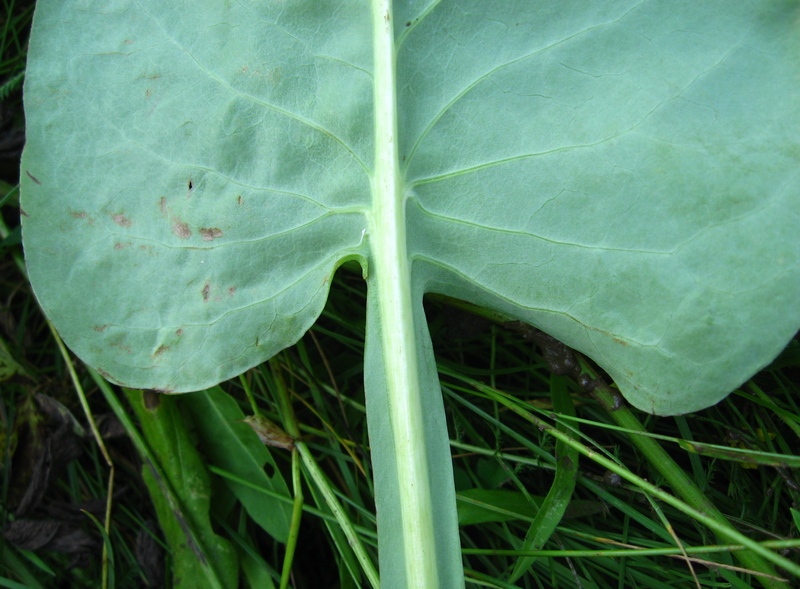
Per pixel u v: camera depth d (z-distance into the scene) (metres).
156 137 0.17
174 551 0.20
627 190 0.16
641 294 0.16
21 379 0.21
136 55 0.17
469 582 0.18
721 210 0.15
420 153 0.16
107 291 0.17
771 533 0.17
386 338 0.16
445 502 0.16
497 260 0.17
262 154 0.17
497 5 0.16
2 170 0.23
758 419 0.18
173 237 0.17
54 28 0.17
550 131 0.16
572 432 0.18
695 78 0.15
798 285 0.15
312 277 0.17
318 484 0.19
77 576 0.21
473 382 0.19
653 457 0.17
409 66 0.16
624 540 0.18
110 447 0.22
